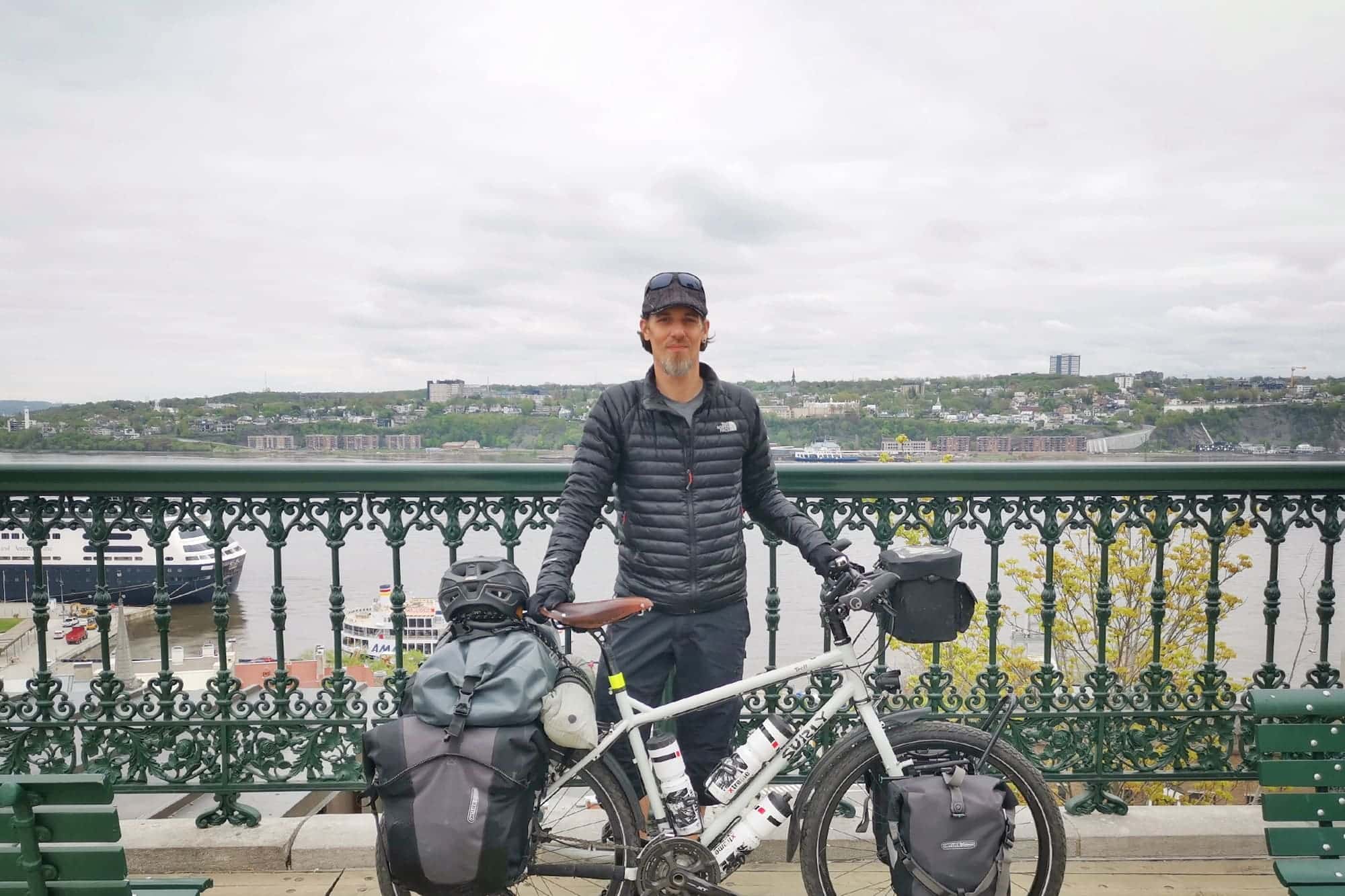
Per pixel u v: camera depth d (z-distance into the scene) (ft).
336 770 10.27
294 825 10.16
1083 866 9.68
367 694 11.98
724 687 8.01
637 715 7.89
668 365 8.14
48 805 5.37
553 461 10.48
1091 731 10.44
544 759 7.08
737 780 7.97
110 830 5.37
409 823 6.55
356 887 9.44
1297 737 7.16
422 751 6.66
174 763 10.22
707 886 7.63
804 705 10.51
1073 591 26.91
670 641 8.59
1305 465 10.18
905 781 7.53
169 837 9.92
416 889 6.70
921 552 7.75
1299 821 7.13
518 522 10.38
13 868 5.52
